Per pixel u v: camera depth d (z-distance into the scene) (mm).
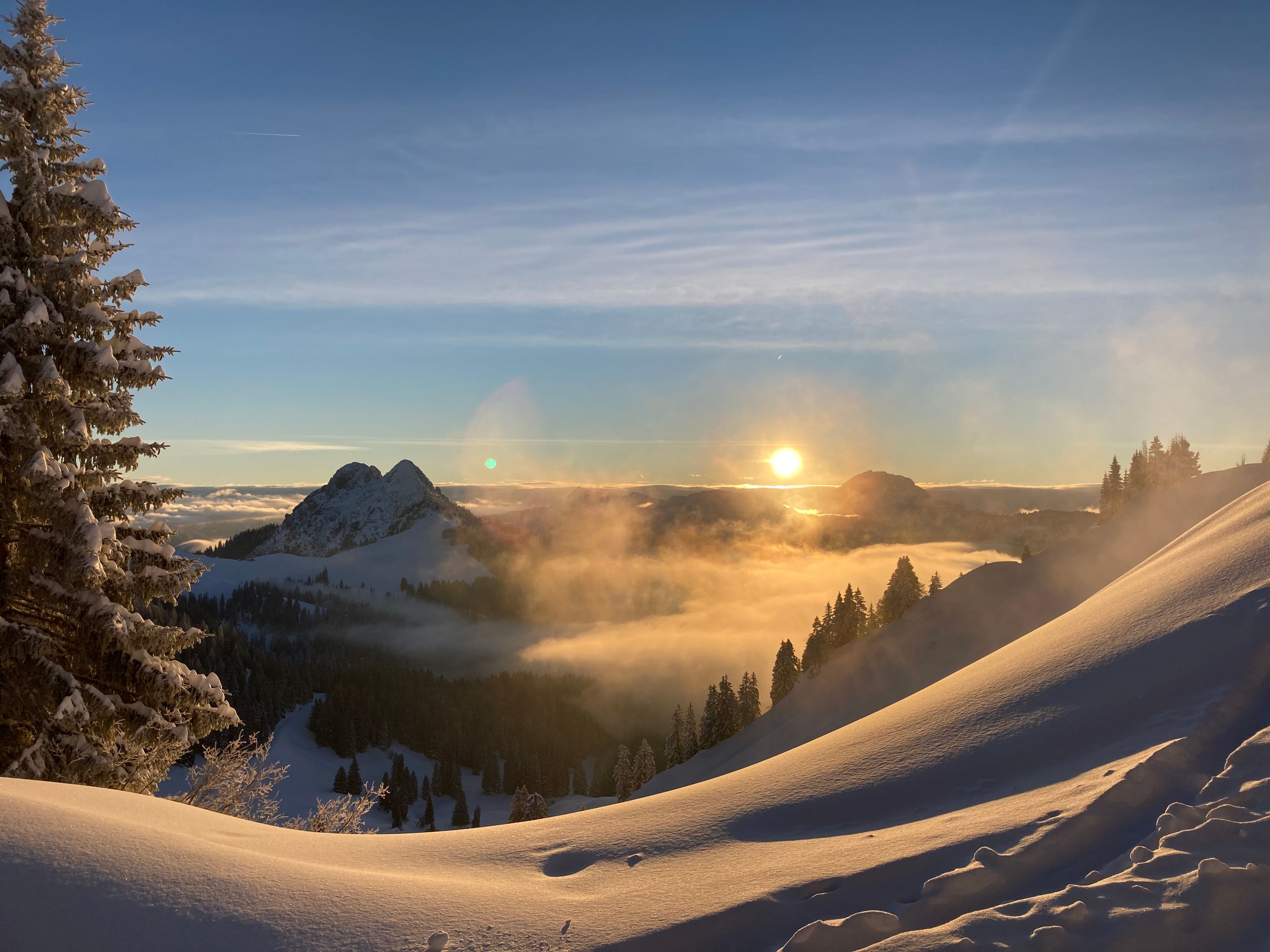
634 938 5051
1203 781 5684
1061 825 5418
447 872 6945
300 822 15039
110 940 4918
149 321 13797
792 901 5258
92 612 12180
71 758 11930
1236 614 8070
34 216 12680
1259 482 43594
